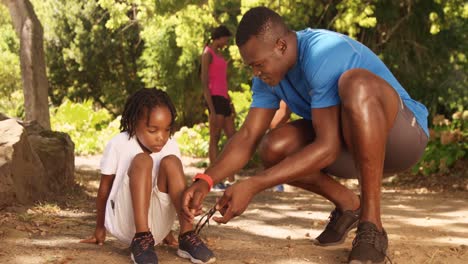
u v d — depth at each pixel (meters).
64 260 3.47
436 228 5.02
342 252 3.89
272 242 4.29
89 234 4.20
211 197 6.73
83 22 18.27
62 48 18.53
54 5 18.33
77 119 16.69
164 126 3.52
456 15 9.91
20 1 9.18
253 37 3.55
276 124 6.01
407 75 11.16
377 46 11.03
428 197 7.15
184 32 10.67
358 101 3.39
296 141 3.83
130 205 3.55
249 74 11.78
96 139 14.34
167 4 10.35
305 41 3.67
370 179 3.47
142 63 18.23
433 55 11.28
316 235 4.62
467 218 5.54
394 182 8.86
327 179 4.04
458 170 8.90
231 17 13.16
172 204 3.61
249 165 10.83
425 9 10.66
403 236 4.62
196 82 17.12
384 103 3.44
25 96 9.23
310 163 3.49
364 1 9.83
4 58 19.09
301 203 6.42
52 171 5.84
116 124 14.68
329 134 3.54
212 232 4.59
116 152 3.67
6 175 4.82
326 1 10.62
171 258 3.65
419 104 3.91
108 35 18.08
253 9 3.62
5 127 5.25
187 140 13.05
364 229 3.50
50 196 5.56
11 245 3.74
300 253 3.85
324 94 3.56
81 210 5.16
